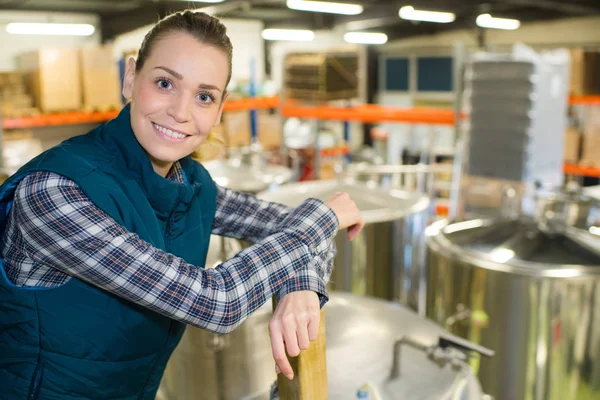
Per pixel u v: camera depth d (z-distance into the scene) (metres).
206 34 0.93
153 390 1.15
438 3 9.28
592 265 2.35
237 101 7.10
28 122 6.19
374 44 13.10
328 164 7.52
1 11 8.00
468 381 1.39
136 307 0.99
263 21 11.00
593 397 2.47
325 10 8.59
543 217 2.63
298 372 0.94
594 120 6.57
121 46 9.11
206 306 0.87
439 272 2.71
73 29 8.22
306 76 6.96
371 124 12.18
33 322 0.95
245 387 1.51
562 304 2.33
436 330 1.61
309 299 0.91
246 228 1.26
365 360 1.43
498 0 8.89
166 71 0.92
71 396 0.99
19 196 0.87
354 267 2.73
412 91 12.77
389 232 2.77
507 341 2.44
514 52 4.05
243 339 1.50
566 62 4.18
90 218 0.86
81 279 0.94
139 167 0.96
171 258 0.89
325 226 1.01
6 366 0.99
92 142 0.95
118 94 6.70
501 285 2.40
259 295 0.91
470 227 2.83
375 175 5.33
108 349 0.99
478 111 4.23
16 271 0.94
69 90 6.40
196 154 1.21
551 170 4.26
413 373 1.39
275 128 7.68
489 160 4.23
